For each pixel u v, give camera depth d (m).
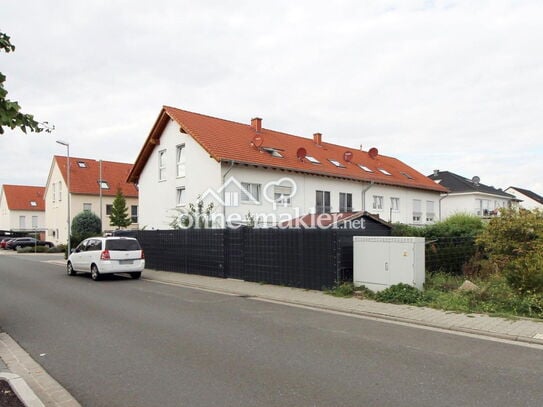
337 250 11.59
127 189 46.09
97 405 4.63
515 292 9.07
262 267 13.78
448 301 9.38
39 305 10.53
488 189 42.97
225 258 15.34
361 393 4.80
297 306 10.23
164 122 24.17
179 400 4.68
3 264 24.78
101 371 5.67
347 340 7.06
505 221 11.53
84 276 17.52
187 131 21.81
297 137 29.69
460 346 6.67
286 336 7.34
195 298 11.51
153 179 25.27
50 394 4.96
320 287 11.95
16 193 60.09
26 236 55.28
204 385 5.10
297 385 5.06
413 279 10.41
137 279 16.16
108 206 44.47
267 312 9.49
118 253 15.91
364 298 10.61
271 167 21.81
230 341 7.03
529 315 8.30
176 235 17.73
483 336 7.28
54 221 46.03
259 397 4.72
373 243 11.11
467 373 5.43
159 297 11.72
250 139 24.38
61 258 30.88
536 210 11.94
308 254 12.30
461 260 13.44
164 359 6.11
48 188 47.97
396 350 6.47
